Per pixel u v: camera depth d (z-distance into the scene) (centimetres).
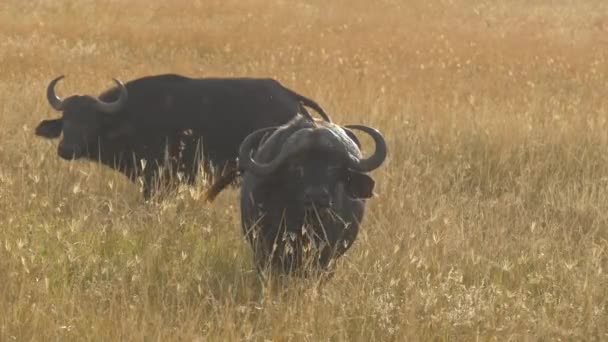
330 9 10481
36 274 2766
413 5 11506
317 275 2745
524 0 13475
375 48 7888
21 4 9562
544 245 3241
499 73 6925
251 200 2742
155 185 3734
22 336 2388
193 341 2380
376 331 2541
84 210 3416
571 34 9669
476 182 4244
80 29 8194
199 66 7019
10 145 4209
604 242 3478
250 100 3744
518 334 2556
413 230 3272
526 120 4912
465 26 9788
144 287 2650
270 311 2584
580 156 4425
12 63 6469
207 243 3103
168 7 9694
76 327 2448
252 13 9694
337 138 2645
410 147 4425
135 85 3881
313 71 6525
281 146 2728
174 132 3791
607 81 6812
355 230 2830
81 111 3850
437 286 2764
